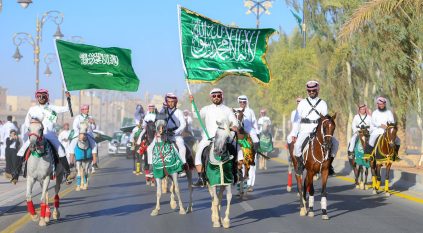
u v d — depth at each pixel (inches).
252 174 792.9
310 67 2063.2
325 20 1740.9
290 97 2198.6
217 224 526.9
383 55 1138.0
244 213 615.2
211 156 522.6
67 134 1037.2
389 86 1228.5
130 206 668.7
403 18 1088.2
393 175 1001.5
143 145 865.5
